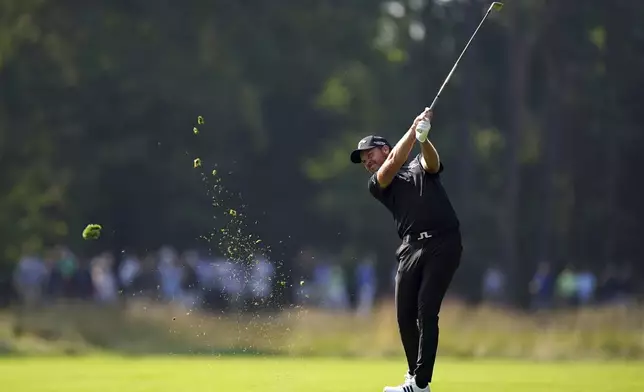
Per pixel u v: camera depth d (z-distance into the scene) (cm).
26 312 8569
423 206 3081
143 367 5397
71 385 4153
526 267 17888
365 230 18238
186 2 17550
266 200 18150
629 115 17688
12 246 15962
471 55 18375
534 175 18350
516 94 17312
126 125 16912
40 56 16850
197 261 13888
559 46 17512
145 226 16975
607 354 7300
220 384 4106
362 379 4412
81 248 16550
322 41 18825
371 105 18812
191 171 16950
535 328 7888
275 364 5641
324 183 18550
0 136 16388
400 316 3147
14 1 16825
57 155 16662
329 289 15175
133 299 9531
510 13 17312
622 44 17425
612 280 17000
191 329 7756
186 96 16938
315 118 18888
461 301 10575
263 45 17962
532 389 3912
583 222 17912
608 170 17825
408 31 19338
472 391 3816
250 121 17175
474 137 18762
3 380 4469
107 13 17175
